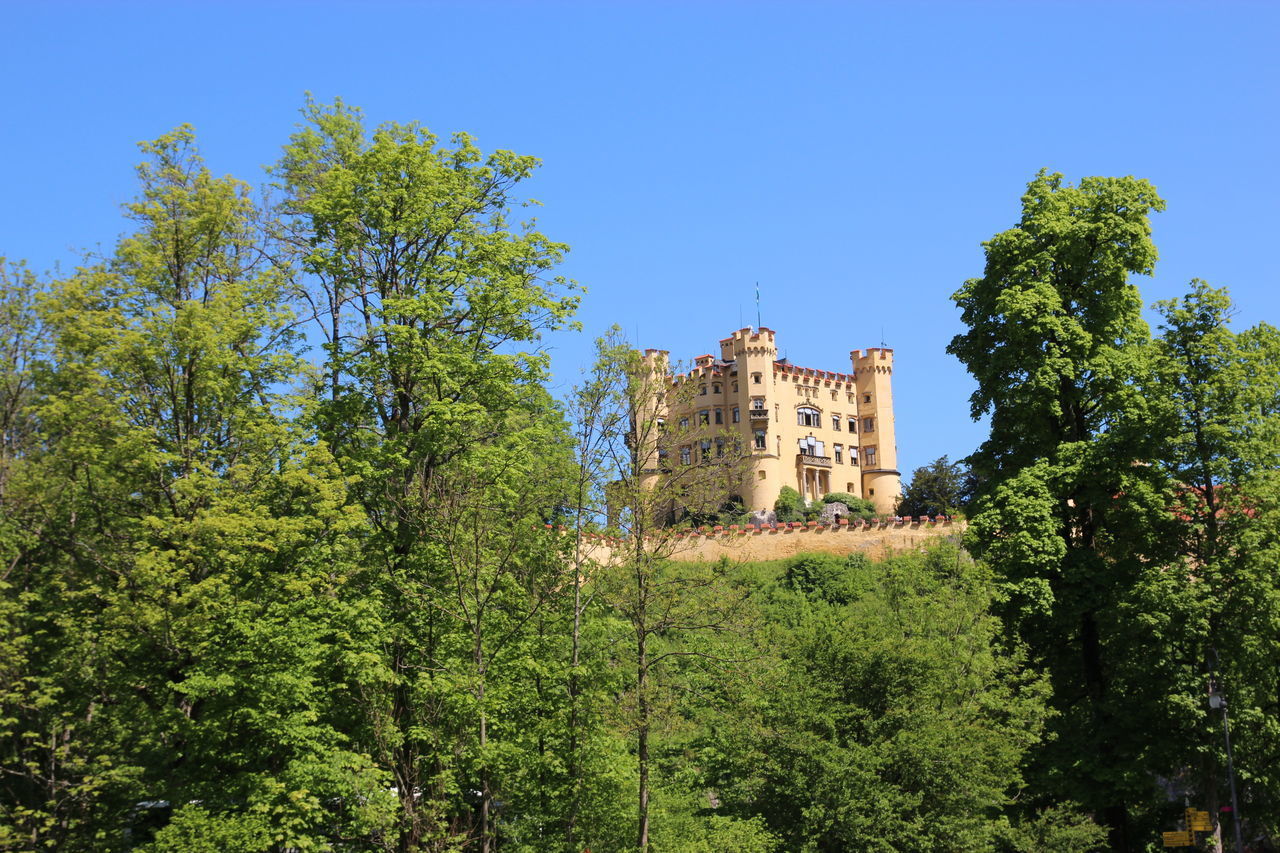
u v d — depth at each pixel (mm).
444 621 34531
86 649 32781
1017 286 50031
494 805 33969
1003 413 50875
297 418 37219
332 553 35375
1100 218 50062
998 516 46500
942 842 35469
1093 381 48438
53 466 34875
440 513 33719
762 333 138875
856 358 152625
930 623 39594
